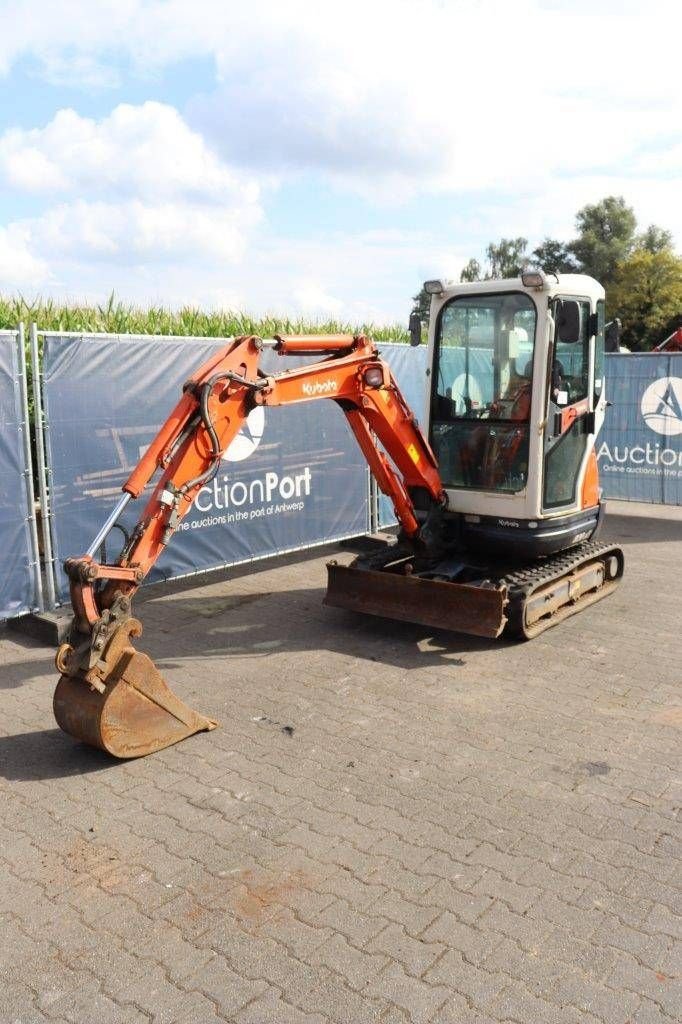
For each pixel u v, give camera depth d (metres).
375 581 7.16
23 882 3.85
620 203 64.06
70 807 4.49
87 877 3.88
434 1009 3.07
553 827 4.24
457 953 3.35
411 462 7.05
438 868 3.91
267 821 4.33
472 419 7.33
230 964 3.31
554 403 7.00
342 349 6.59
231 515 8.68
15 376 6.80
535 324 6.79
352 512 10.16
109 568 4.90
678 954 3.33
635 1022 3.00
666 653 6.74
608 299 58.88
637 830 4.21
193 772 4.85
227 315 14.80
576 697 5.88
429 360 7.54
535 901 3.67
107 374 7.43
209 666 6.53
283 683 6.18
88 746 5.21
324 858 4.00
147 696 5.04
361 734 5.33
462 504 7.36
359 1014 3.05
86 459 7.36
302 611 7.93
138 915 3.62
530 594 6.87
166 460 5.21
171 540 8.14
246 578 9.12
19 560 7.01
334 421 9.72
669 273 57.09
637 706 5.71
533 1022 3.01
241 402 5.62
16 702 5.90
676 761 4.93
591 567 7.94
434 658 6.66
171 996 3.15
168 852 4.07
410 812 4.40
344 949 3.39
